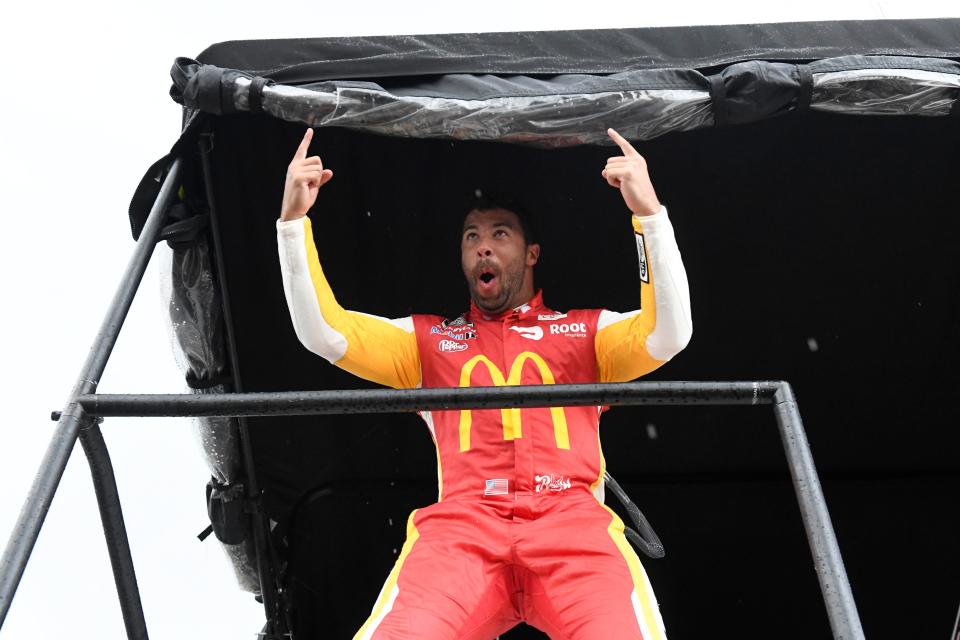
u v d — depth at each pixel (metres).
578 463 4.48
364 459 5.98
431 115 4.68
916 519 6.07
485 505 4.35
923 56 4.84
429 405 3.50
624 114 4.70
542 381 4.71
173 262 5.11
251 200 5.37
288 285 4.45
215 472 5.62
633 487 6.09
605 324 4.79
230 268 5.42
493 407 3.51
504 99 4.69
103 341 3.83
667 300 4.32
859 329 5.85
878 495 6.10
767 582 6.07
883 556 6.05
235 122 5.21
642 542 4.64
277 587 5.77
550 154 5.64
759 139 5.49
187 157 4.96
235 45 4.85
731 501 6.10
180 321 5.21
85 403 3.47
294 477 5.92
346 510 6.01
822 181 5.55
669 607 6.07
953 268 5.67
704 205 5.67
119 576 3.61
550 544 4.15
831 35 4.89
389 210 5.65
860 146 5.46
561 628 4.02
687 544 6.09
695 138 5.53
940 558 6.04
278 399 3.49
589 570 4.06
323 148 5.46
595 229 5.76
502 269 4.92
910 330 5.82
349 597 5.99
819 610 6.04
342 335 4.59
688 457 6.09
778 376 5.98
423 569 4.10
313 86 4.73
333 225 5.64
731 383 3.48
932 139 5.40
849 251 5.70
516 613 4.31
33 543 3.11
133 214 4.92
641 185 4.28
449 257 5.74
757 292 5.82
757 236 5.70
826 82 4.70
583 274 5.86
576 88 4.72
